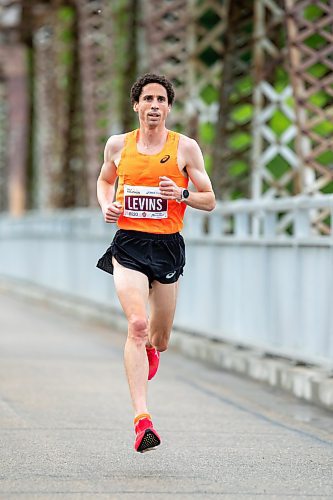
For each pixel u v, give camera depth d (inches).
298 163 1087.0
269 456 605.3
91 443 634.8
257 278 941.8
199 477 549.0
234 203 991.6
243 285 976.3
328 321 789.9
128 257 589.0
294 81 1079.6
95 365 1001.5
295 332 858.1
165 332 612.4
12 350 1118.4
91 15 1975.9
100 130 1968.5
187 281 1131.3
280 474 558.3
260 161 1328.7
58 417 722.2
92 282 1560.0
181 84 1673.2
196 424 708.0
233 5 1326.3
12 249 2324.1
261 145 1339.8
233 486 528.7
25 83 2854.3
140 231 588.1
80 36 1974.7
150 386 877.2
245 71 1344.7
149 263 587.2
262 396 834.2
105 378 913.5
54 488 518.6
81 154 2161.7
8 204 3297.2
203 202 587.5
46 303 1782.7
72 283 1694.1
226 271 1018.1
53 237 1847.9
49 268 1887.3
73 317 1553.9
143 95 583.8
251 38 1314.0
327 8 1083.9
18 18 2583.7
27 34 2691.9
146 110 581.6
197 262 1101.1
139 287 583.8
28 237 2108.8
